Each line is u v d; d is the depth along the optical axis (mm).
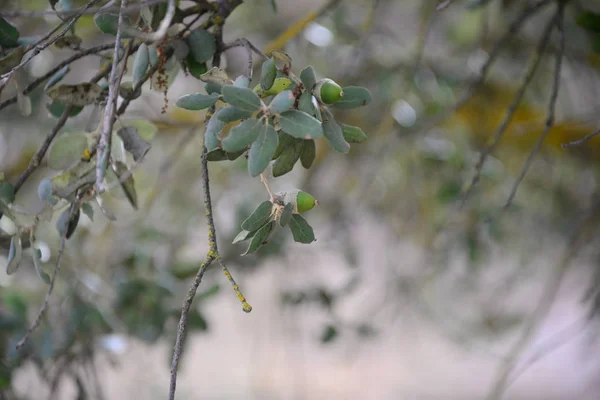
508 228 1954
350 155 1866
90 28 1497
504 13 1680
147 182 1881
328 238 1797
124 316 1403
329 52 1780
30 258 1317
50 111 1072
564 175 1962
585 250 1942
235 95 911
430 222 1903
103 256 1545
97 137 1017
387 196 1942
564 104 1967
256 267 1631
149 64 1002
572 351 3160
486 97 1817
